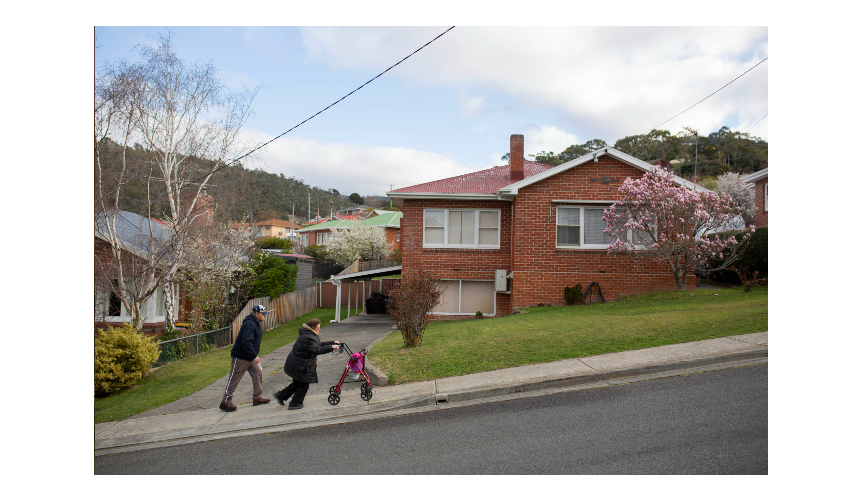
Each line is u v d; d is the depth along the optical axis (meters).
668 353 7.96
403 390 7.75
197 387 9.81
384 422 6.73
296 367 7.47
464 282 18.31
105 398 9.56
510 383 7.43
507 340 10.19
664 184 13.80
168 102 15.67
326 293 28.89
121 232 16.94
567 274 16.23
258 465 5.65
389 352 10.25
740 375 6.85
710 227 13.91
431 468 5.14
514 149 19.72
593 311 13.32
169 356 13.33
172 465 5.87
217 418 7.59
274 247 44.09
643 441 5.27
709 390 6.46
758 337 8.16
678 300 13.20
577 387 7.24
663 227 14.00
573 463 4.95
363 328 18.08
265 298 19.80
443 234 18.27
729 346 7.88
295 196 102.81
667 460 4.82
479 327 12.33
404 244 18.28
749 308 10.54
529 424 6.07
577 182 16.25
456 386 7.60
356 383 8.72
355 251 39.69
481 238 18.23
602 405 6.42
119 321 16.81
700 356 7.57
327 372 9.86
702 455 4.85
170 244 15.09
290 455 5.88
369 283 28.73
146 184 16.11
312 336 7.55
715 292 13.76
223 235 17.34
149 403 8.79
